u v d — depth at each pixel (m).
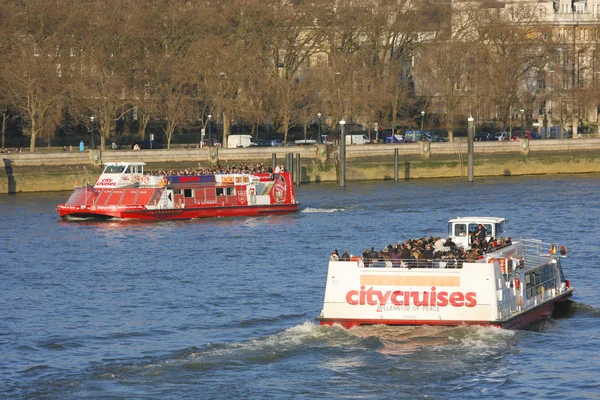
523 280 173.62
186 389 143.88
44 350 166.00
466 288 159.75
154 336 174.00
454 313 160.25
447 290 160.00
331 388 143.88
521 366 152.50
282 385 145.00
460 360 153.38
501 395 142.38
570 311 188.00
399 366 151.00
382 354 154.88
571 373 150.50
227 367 152.00
